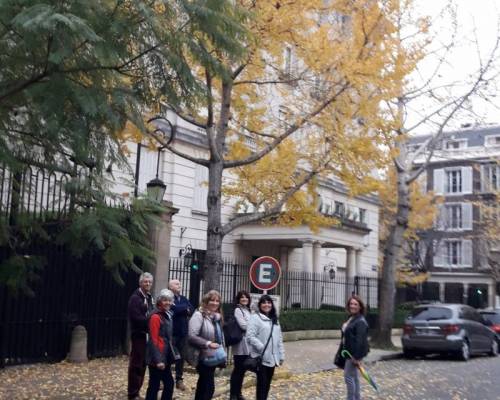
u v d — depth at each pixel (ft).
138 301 29.78
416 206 107.45
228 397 32.94
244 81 41.93
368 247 112.16
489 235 138.72
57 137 22.76
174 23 23.03
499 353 70.64
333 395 35.94
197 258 67.26
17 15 18.17
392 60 45.19
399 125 46.29
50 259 41.34
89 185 24.66
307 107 44.11
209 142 40.68
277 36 40.57
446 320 58.75
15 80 22.02
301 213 45.93
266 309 28.76
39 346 40.88
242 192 47.78
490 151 159.63
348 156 42.93
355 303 30.14
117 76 23.06
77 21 18.11
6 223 25.62
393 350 63.93
